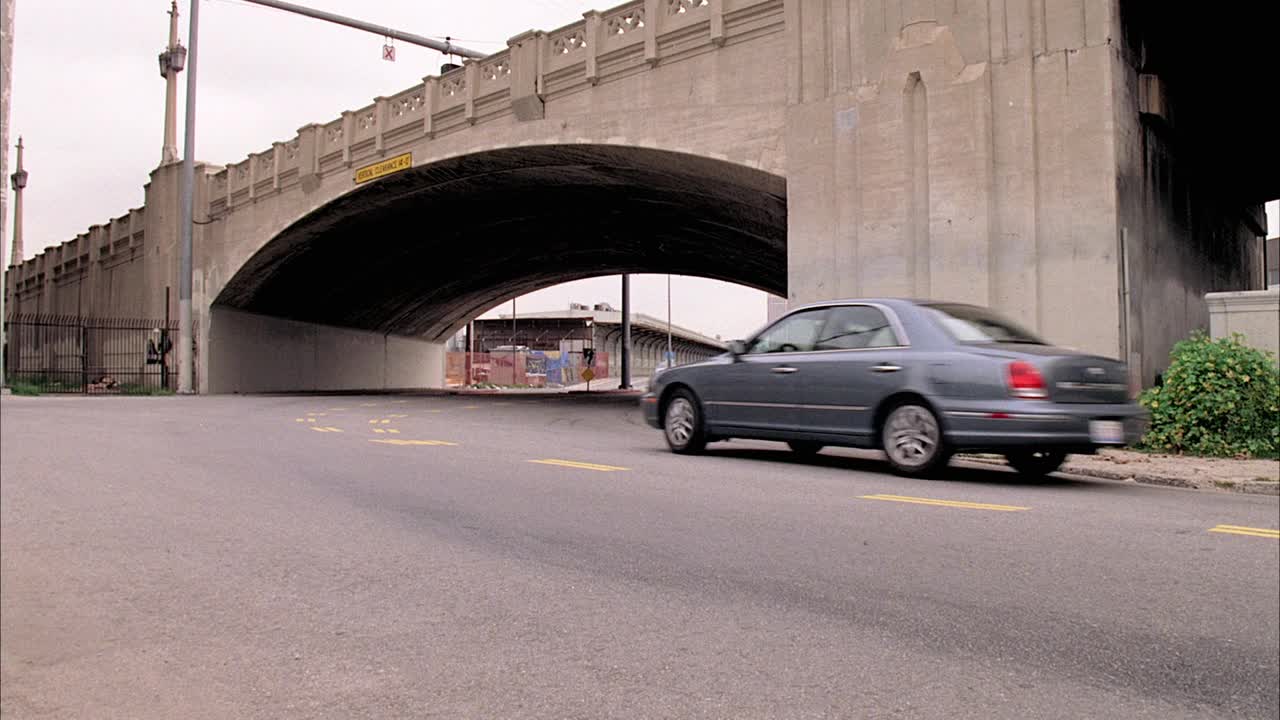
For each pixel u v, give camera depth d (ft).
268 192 98.58
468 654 12.52
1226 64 55.83
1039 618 13.62
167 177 115.55
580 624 13.64
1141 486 27.25
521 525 20.26
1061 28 43.70
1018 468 29.63
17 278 181.06
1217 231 63.98
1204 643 12.62
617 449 36.35
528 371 239.71
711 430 32.89
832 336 29.66
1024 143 44.24
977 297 44.93
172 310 114.11
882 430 27.73
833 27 51.29
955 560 16.76
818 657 12.17
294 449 35.76
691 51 59.98
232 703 11.16
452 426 50.80
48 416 52.54
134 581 16.35
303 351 130.62
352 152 87.81
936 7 47.14
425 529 20.03
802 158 52.29
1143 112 46.01
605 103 65.10
